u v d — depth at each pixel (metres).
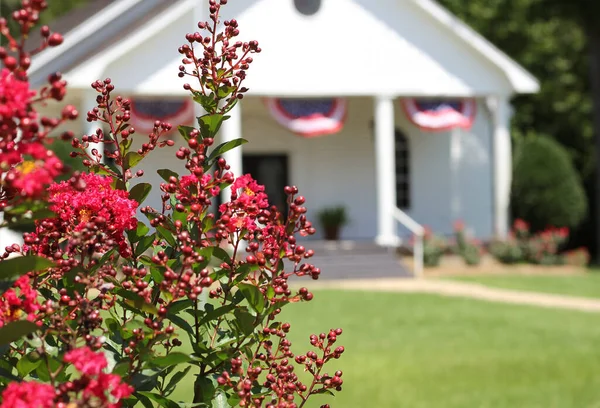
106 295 2.44
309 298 2.42
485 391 8.90
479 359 10.55
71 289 2.39
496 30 32.50
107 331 2.38
